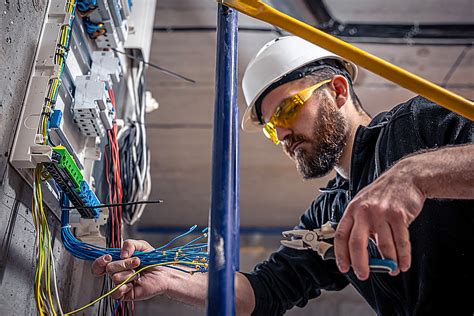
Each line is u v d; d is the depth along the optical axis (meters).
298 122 1.77
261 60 1.92
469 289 1.39
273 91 1.83
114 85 1.87
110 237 1.64
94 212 1.43
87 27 1.68
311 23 3.71
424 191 1.02
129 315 1.71
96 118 1.51
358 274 0.93
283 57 1.86
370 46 4.19
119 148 1.92
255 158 5.51
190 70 4.56
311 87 1.80
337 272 1.87
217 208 0.87
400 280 1.48
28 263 1.24
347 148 1.79
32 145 1.18
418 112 1.45
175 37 4.24
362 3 3.81
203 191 6.04
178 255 1.38
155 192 6.10
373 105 4.89
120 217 1.70
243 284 1.76
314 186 5.87
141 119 2.10
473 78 4.54
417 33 4.02
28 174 1.21
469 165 1.03
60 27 1.37
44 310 1.20
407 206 0.98
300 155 1.77
